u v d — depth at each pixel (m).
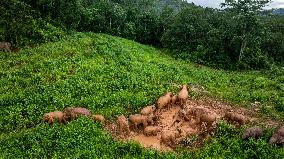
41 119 22.20
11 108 23.47
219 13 64.88
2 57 34.34
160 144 20.97
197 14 60.97
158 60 44.53
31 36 41.75
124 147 19.73
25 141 19.58
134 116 22.50
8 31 39.47
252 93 32.19
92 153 18.83
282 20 72.25
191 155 19.73
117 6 68.19
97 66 33.72
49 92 26.03
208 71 44.31
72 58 35.31
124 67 35.50
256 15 52.94
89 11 61.22
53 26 49.09
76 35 48.97
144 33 66.25
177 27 60.16
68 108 22.70
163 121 23.72
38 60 34.28
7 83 27.83
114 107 24.81
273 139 20.33
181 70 40.16
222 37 55.38
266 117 26.03
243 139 20.81
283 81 39.47
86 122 21.56
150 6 83.12
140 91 28.75
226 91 33.62
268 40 60.75
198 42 58.19
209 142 20.94
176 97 26.33
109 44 45.22
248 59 54.19
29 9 47.72
